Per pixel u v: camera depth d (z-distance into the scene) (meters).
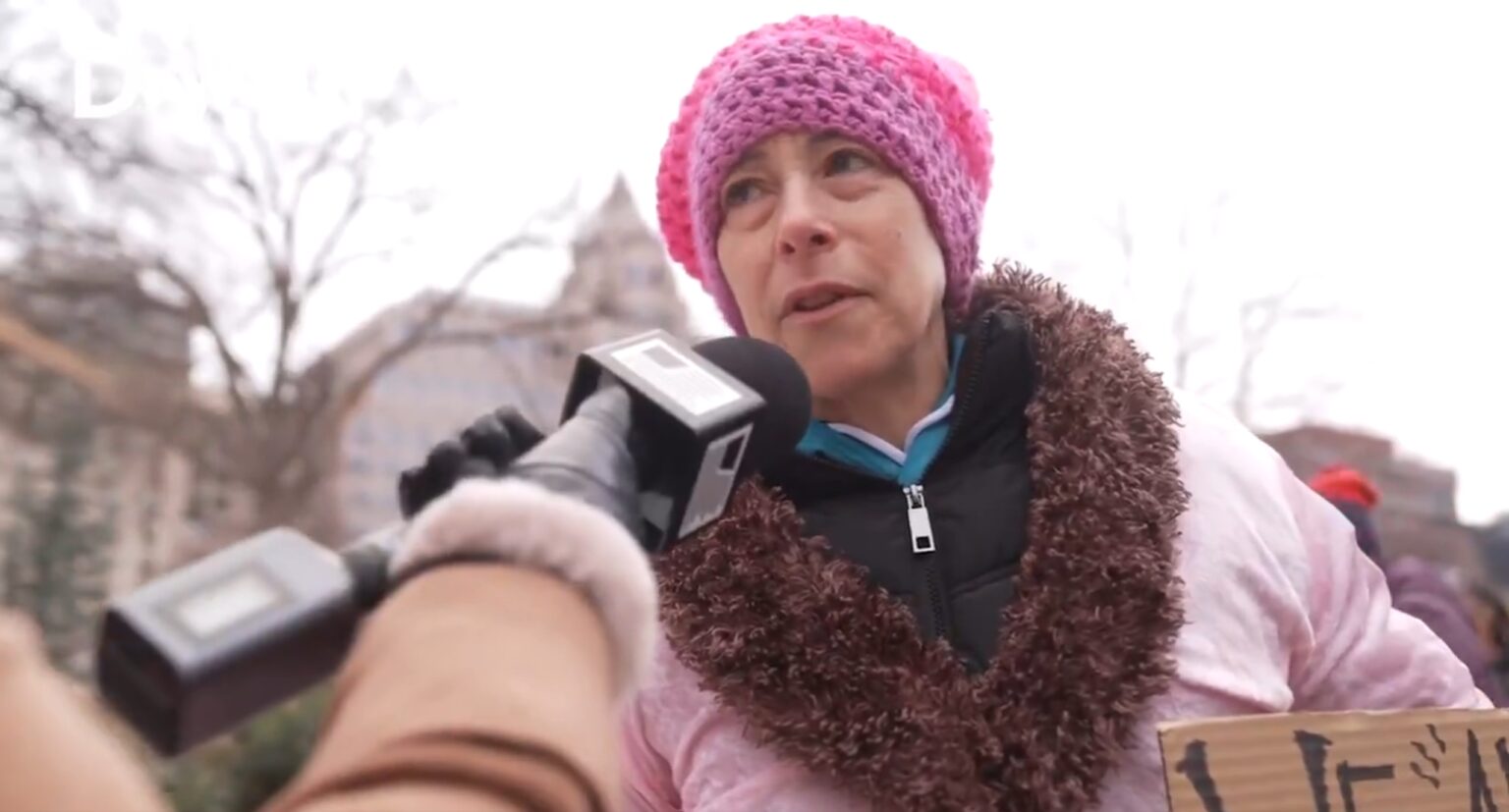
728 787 1.42
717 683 1.41
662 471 0.90
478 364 24.80
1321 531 1.68
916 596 1.48
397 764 0.56
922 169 1.62
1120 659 1.38
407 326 17.25
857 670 1.38
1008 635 1.41
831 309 1.56
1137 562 1.41
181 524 13.43
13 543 8.27
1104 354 1.57
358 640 0.68
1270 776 1.23
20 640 0.56
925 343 1.63
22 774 0.50
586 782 0.58
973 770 1.34
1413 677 1.65
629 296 17.33
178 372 13.94
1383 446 25.09
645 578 0.70
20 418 8.56
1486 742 1.30
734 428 0.91
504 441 0.90
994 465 1.57
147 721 0.66
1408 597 3.71
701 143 1.68
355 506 18.23
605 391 0.92
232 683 0.66
